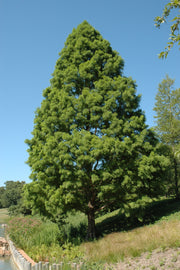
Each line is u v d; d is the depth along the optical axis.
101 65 17.33
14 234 18.12
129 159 14.52
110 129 14.10
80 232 17.16
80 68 16.45
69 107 14.98
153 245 9.38
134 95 15.45
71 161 12.99
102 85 15.33
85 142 13.03
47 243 14.37
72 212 15.73
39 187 14.41
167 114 24.88
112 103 14.49
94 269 8.71
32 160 15.54
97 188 14.08
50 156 13.72
